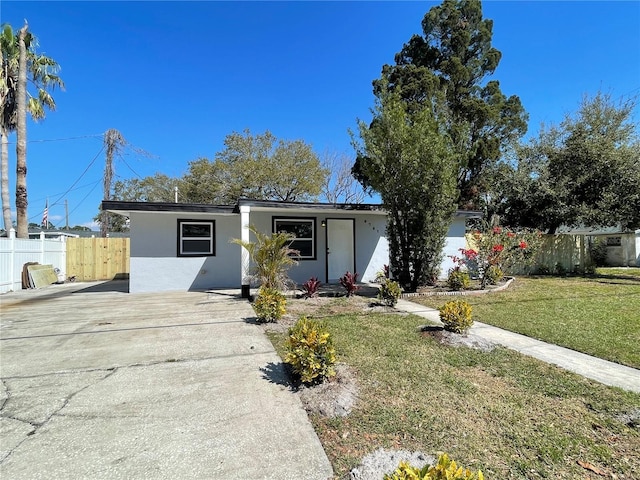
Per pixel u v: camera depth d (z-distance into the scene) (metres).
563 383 3.25
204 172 22.47
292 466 2.09
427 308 6.85
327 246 11.24
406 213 8.79
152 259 10.04
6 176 13.45
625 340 4.55
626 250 18.41
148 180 27.34
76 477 2.00
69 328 5.43
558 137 14.37
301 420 2.62
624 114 13.16
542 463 2.11
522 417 2.65
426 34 17.42
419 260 8.80
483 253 9.85
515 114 17.31
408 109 15.07
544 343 4.49
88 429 2.51
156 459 2.16
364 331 5.03
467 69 16.61
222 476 2.00
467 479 1.42
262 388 3.18
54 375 3.51
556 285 10.01
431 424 2.55
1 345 4.54
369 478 1.92
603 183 12.70
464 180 16.78
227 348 4.34
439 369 3.58
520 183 14.21
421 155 8.23
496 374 3.46
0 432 2.47
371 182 9.09
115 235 24.36
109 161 17.06
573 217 13.16
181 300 8.18
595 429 2.49
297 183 22.03
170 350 4.28
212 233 10.53
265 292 5.78
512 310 6.53
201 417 2.67
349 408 2.78
